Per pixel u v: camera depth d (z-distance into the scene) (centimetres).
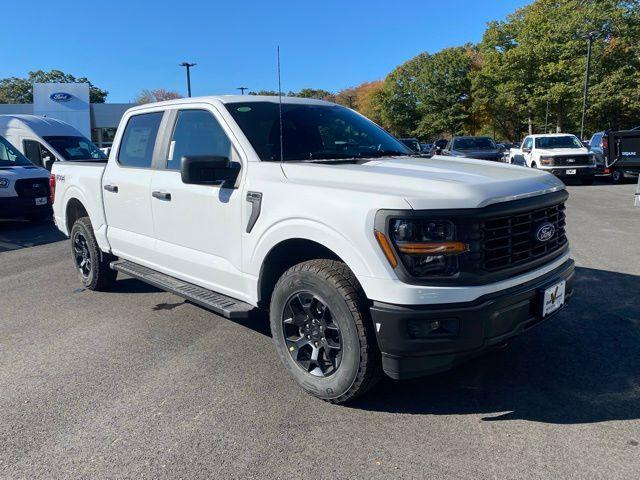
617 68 3647
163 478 275
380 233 297
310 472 277
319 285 329
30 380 393
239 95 449
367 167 356
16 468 286
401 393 361
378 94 6850
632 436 301
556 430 310
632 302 528
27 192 1155
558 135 1958
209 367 409
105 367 412
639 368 387
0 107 4766
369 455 290
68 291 632
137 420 332
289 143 410
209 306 404
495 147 2145
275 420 329
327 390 340
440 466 279
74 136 1589
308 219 333
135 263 536
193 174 365
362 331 314
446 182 309
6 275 722
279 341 367
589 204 1291
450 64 5825
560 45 3922
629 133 993
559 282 346
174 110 470
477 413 333
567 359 405
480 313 295
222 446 302
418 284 293
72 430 323
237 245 392
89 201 577
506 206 308
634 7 3556
